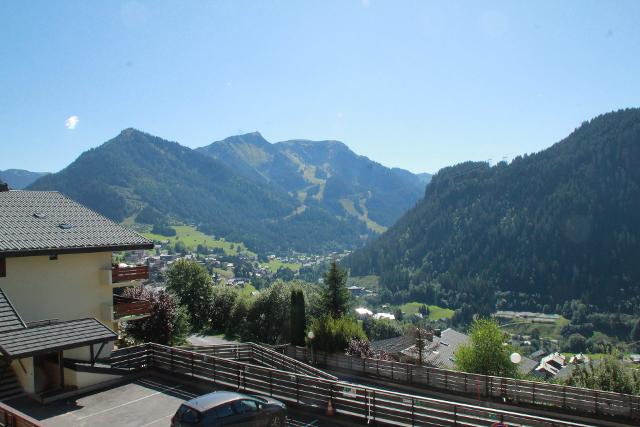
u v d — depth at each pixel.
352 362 29.47
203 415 12.30
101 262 25.75
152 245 26.77
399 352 50.47
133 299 29.58
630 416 19.48
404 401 17.08
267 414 13.48
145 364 20.38
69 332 17.62
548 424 13.15
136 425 14.77
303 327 39.19
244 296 56.81
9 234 22.78
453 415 14.40
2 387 17.17
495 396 22.88
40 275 23.17
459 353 33.31
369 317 108.81
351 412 15.56
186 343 37.66
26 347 16.03
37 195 29.03
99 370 18.42
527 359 80.69
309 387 16.38
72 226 25.91
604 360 26.97
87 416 15.48
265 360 27.06
